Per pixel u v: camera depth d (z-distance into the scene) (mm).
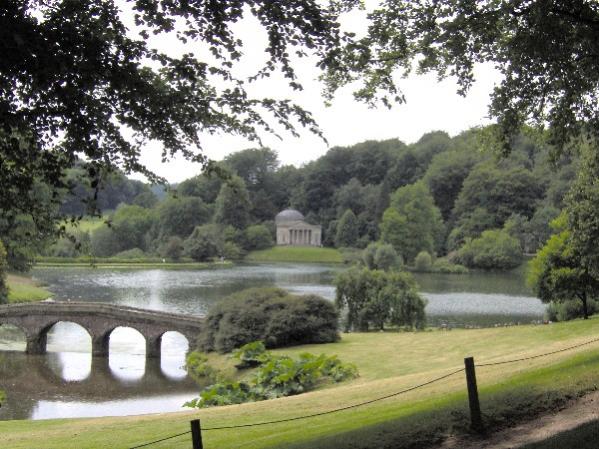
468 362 13398
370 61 16344
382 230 155250
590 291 45312
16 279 100375
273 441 15633
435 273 130875
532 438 12273
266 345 46656
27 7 10297
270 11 10953
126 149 12102
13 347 56625
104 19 10633
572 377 16406
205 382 43094
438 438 12992
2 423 25828
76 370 47156
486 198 158750
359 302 60500
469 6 16141
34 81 10070
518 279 118250
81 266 142250
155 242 175375
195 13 10867
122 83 10750
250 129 12328
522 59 16672
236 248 183375
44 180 11250
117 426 22156
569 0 15656
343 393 24406
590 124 19422
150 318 52250
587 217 36656
